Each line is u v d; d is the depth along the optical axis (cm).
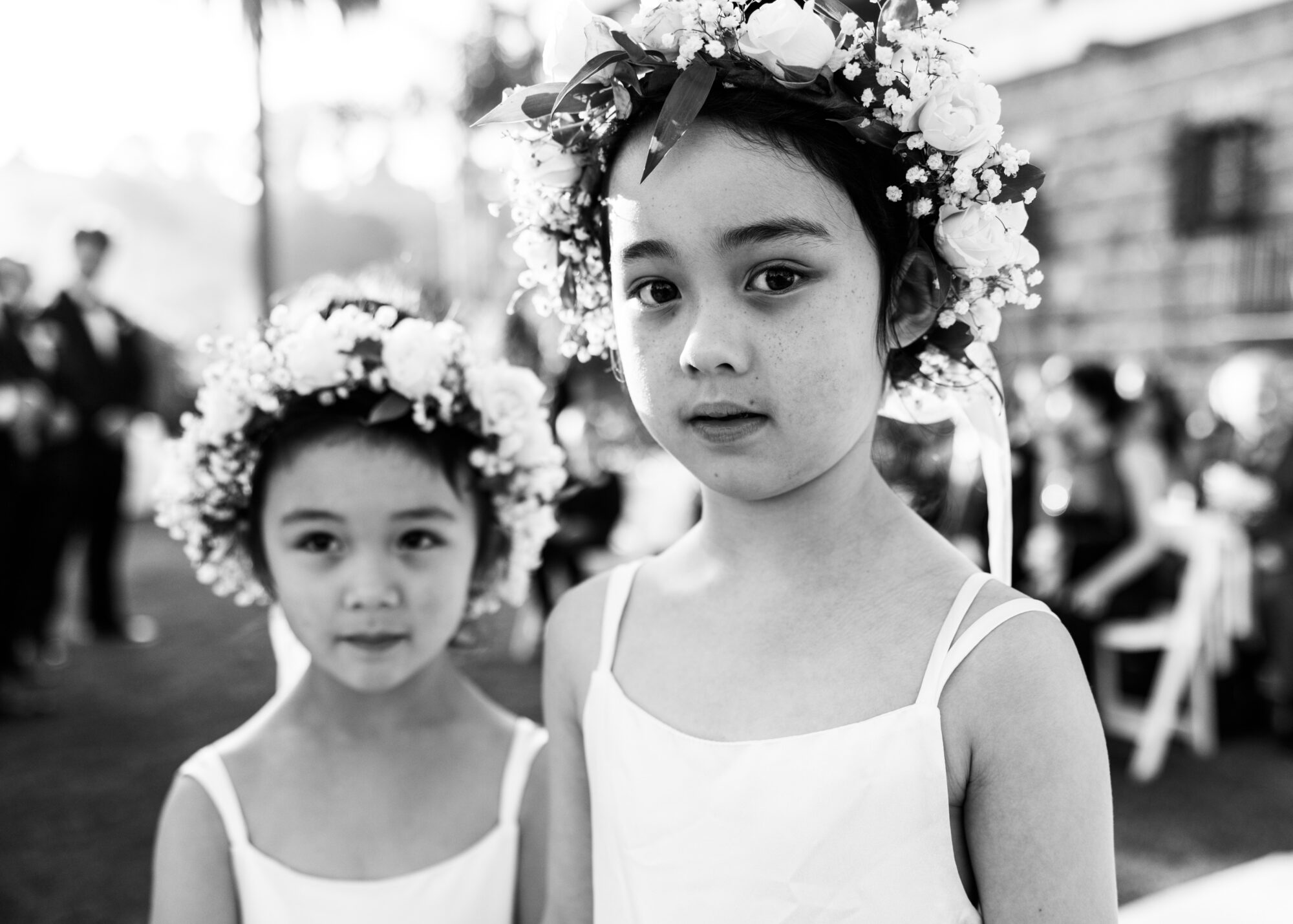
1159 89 681
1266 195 636
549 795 128
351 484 135
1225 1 631
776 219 94
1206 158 658
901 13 104
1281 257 629
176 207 2261
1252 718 439
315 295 164
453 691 149
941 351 114
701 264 96
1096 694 428
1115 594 424
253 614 646
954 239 103
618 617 118
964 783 96
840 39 102
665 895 100
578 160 114
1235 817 357
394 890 135
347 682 136
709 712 104
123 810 354
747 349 94
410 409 137
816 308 95
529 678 502
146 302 2159
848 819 94
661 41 103
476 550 151
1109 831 95
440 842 139
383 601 134
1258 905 258
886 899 93
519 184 120
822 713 98
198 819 137
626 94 102
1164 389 504
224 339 150
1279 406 498
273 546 140
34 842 330
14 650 493
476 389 142
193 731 433
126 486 587
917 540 106
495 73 767
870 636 100
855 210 99
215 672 520
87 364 547
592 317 123
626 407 476
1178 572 421
